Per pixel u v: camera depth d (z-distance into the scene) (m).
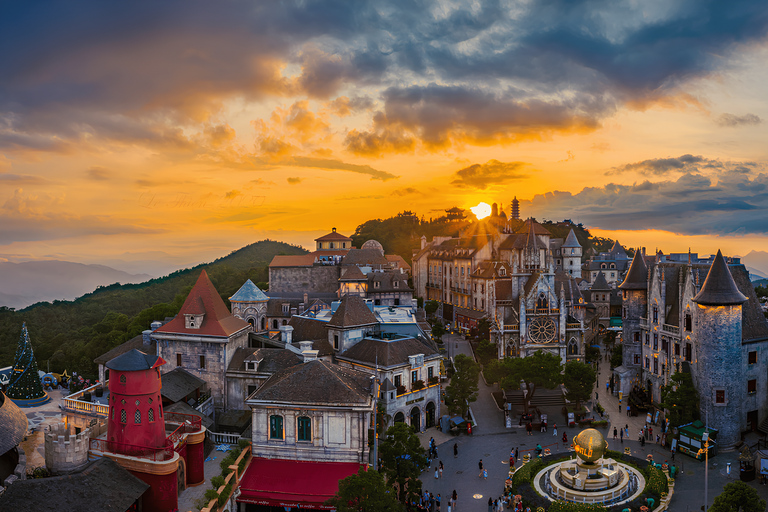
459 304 151.88
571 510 47.41
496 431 77.19
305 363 55.06
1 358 139.38
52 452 45.75
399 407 73.00
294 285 145.12
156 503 45.28
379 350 75.38
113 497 42.00
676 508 52.56
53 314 192.38
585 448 54.78
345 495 39.69
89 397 69.25
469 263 145.75
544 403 87.75
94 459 47.16
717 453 68.25
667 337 82.06
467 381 79.25
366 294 121.44
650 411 83.94
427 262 178.62
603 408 84.69
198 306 74.56
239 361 72.69
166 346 75.31
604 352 128.50
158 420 48.66
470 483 60.25
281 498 45.38
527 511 51.06
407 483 52.50
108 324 142.12
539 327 105.94
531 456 67.06
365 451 50.00
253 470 49.50
